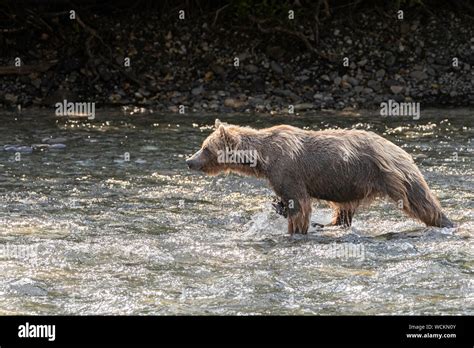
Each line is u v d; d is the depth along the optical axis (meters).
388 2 27.19
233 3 26.62
